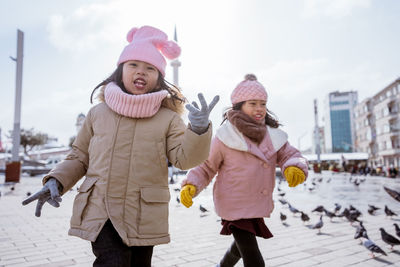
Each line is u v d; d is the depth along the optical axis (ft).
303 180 7.96
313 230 19.86
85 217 6.07
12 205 32.27
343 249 15.01
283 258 13.50
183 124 7.05
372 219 24.70
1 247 15.43
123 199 6.13
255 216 8.14
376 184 74.84
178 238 17.57
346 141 360.07
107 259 5.64
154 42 7.38
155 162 6.48
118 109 6.49
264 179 8.60
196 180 8.38
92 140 6.75
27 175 117.39
